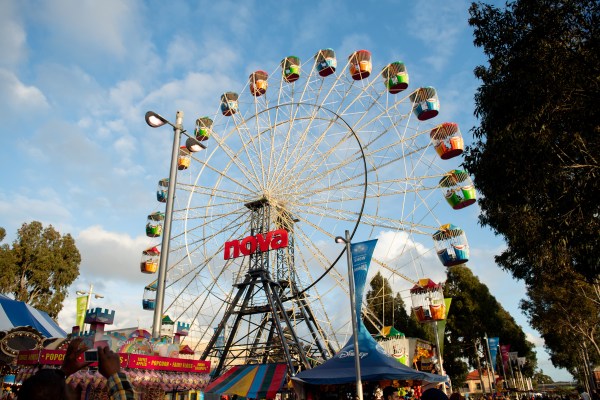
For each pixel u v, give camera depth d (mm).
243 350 33562
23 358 16406
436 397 6562
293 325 33438
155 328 13406
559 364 72875
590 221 14094
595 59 13273
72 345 3564
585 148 13711
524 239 19672
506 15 14930
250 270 34250
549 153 13938
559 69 13562
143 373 15242
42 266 44344
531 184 14945
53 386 2734
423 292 34719
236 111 40531
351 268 21594
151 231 44344
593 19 13414
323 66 37750
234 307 34188
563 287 36375
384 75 37219
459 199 34500
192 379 17359
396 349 36031
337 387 21141
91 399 14586
